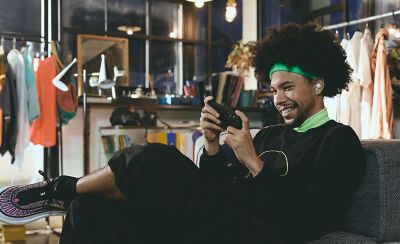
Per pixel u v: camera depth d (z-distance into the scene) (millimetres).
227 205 1324
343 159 1404
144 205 1276
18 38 4328
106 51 4969
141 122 4527
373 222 1439
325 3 5523
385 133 4082
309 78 1494
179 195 1275
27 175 4391
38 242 3762
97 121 4613
